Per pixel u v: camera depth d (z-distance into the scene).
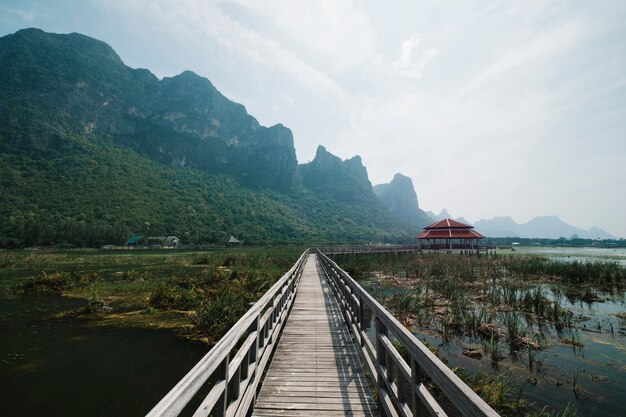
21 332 9.34
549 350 8.08
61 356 7.67
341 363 5.61
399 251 45.81
